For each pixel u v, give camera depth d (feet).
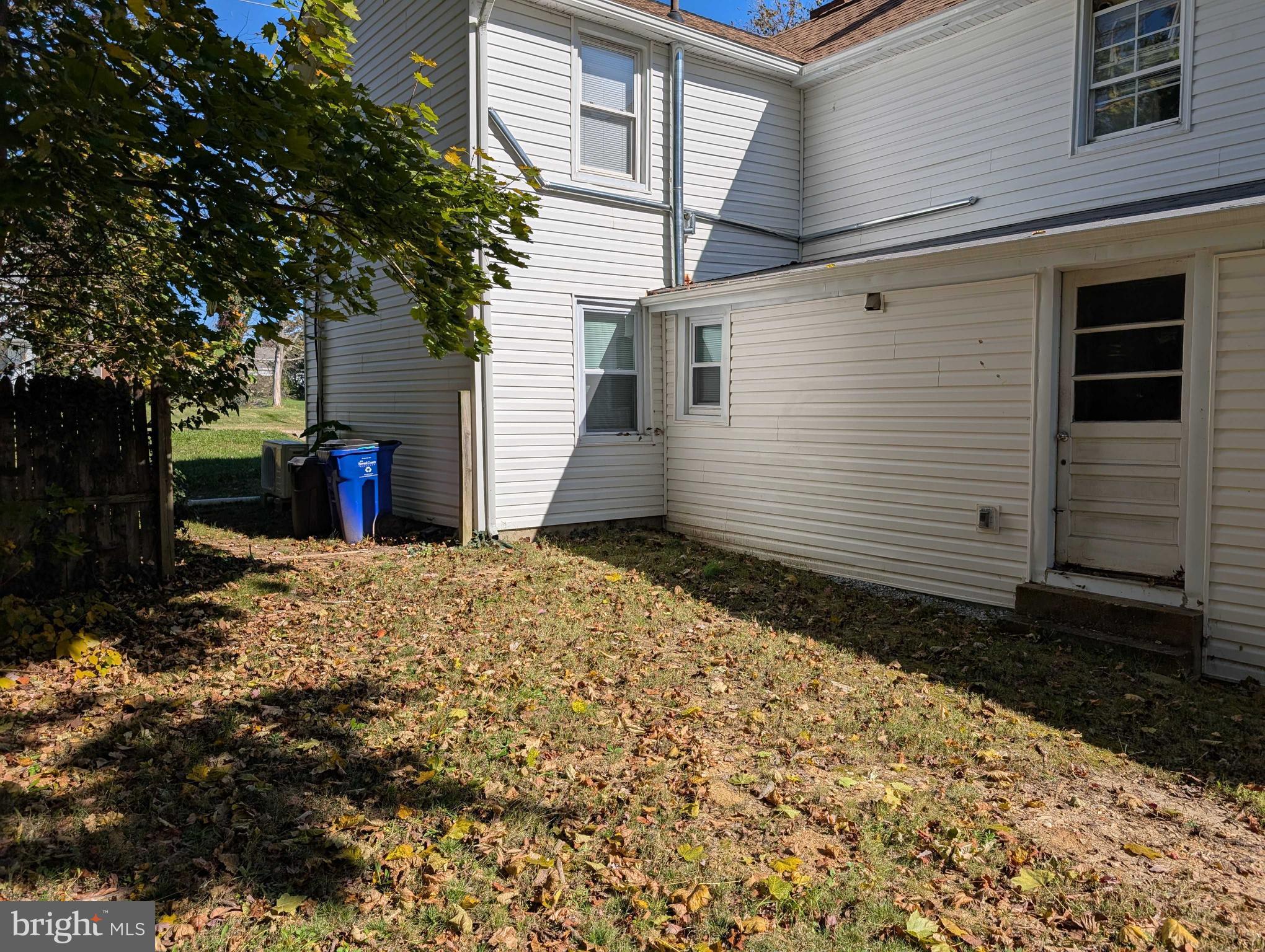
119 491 22.06
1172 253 19.11
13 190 12.05
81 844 10.52
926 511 25.25
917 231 35.55
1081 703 16.69
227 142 13.62
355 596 23.32
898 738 14.83
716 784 12.86
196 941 8.89
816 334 28.60
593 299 33.73
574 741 14.25
